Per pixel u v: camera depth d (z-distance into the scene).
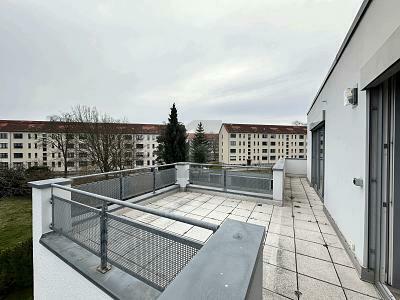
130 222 1.95
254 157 41.00
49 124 27.45
